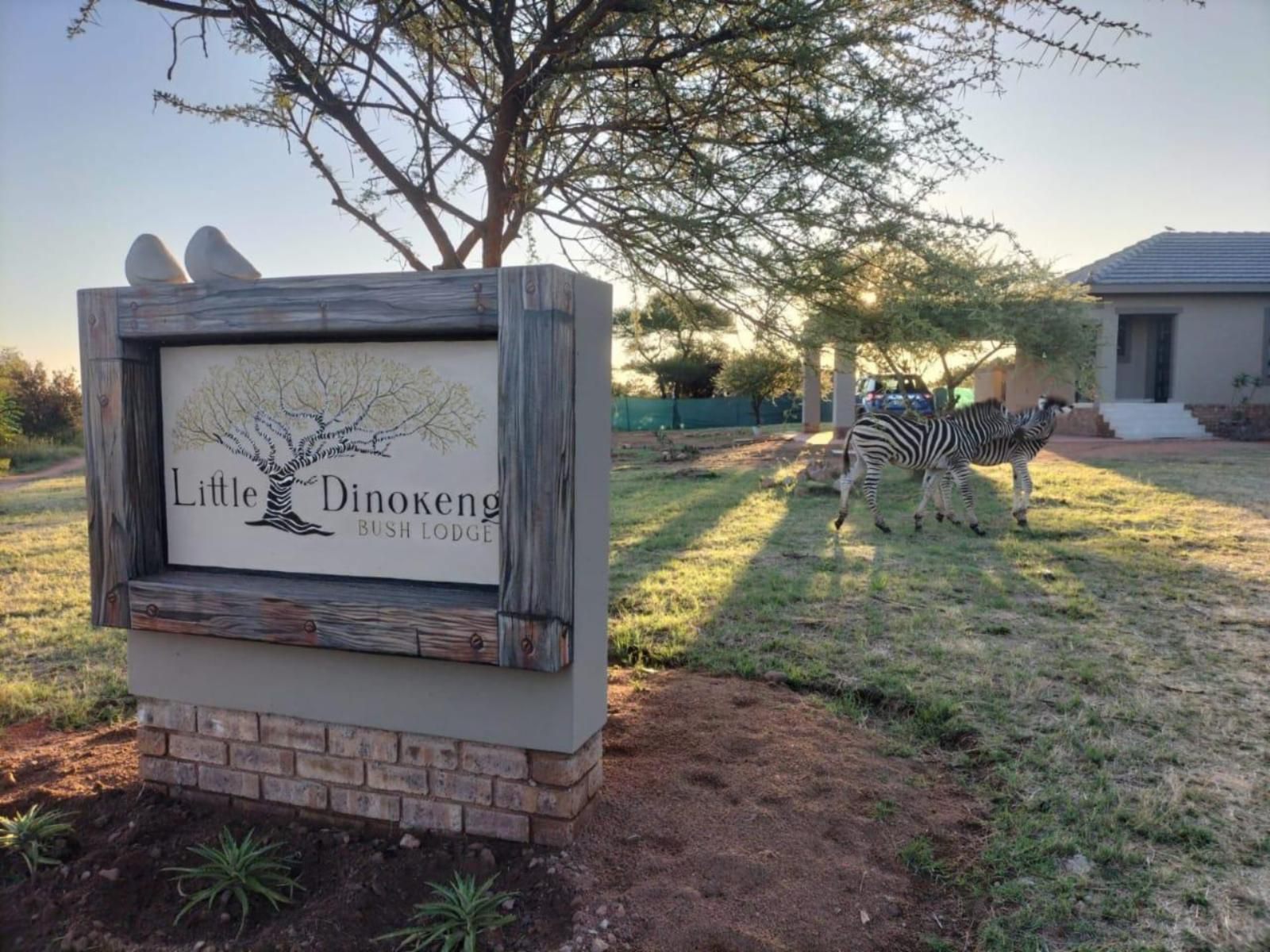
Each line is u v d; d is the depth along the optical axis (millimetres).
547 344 2633
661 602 6395
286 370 3045
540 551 2672
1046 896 2826
